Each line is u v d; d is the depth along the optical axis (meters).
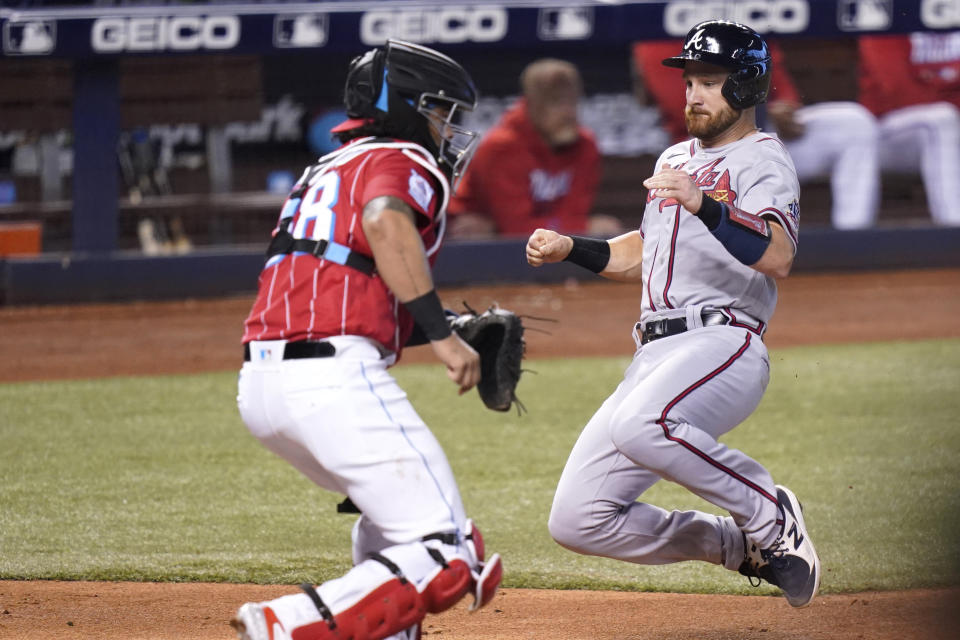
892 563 15.06
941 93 53.06
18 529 16.97
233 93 53.03
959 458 20.69
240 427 24.09
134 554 15.77
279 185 53.84
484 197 50.41
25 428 24.19
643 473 11.63
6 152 52.59
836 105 52.88
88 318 43.38
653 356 11.63
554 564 15.38
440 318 9.20
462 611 13.45
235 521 17.39
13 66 52.09
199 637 12.47
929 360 31.30
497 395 10.61
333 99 53.75
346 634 8.91
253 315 9.68
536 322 40.44
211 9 48.31
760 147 11.46
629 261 12.93
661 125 53.34
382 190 9.16
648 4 48.50
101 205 48.34
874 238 50.47
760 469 11.25
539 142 50.28
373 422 9.18
